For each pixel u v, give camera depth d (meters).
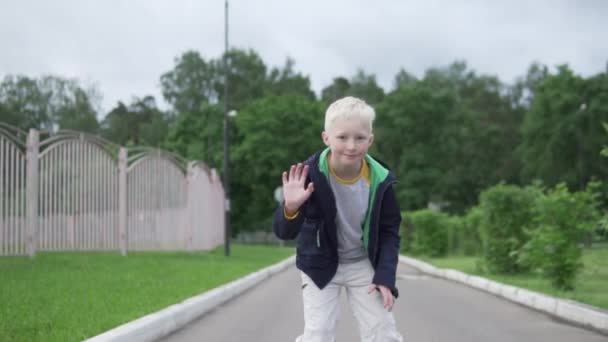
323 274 3.93
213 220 30.50
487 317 10.03
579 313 9.44
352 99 3.68
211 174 31.12
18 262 15.00
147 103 96.75
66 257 17.05
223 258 23.06
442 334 8.40
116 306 8.89
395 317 9.98
